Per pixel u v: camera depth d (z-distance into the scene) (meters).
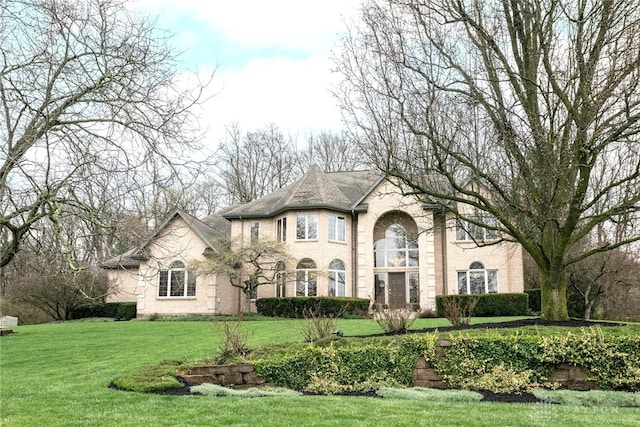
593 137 12.31
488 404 8.95
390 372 11.44
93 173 12.79
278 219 34.09
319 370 11.43
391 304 33.09
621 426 7.11
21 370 12.54
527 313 28.31
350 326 20.53
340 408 8.23
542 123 14.05
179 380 10.61
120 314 33.28
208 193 48.41
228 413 7.76
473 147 15.05
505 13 15.07
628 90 12.36
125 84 13.55
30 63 12.99
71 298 34.25
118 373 11.65
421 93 14.56
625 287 30.14
